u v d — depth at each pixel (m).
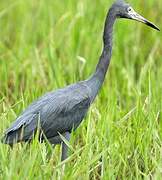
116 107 13.43
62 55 16.94
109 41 12.84
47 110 11.94
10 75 16.41
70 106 12.14
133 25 18.25
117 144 11.91
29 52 16.98
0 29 18.80
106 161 11.33
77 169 10.97
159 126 12.74
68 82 16.02
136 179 11.17
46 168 10.95
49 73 15.70
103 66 12.77
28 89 14.18
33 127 11.75
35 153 10.98
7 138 11.59
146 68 16.03
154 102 13.27
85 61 15.82
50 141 12.27
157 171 10.81
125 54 17.25
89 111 12.95
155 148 11.75
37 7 19.14
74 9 18.81
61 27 17.98
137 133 12.20
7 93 14.75
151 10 18.91
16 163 10.87
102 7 18.59
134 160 11.69
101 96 14.80
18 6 19.38
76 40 17.34
